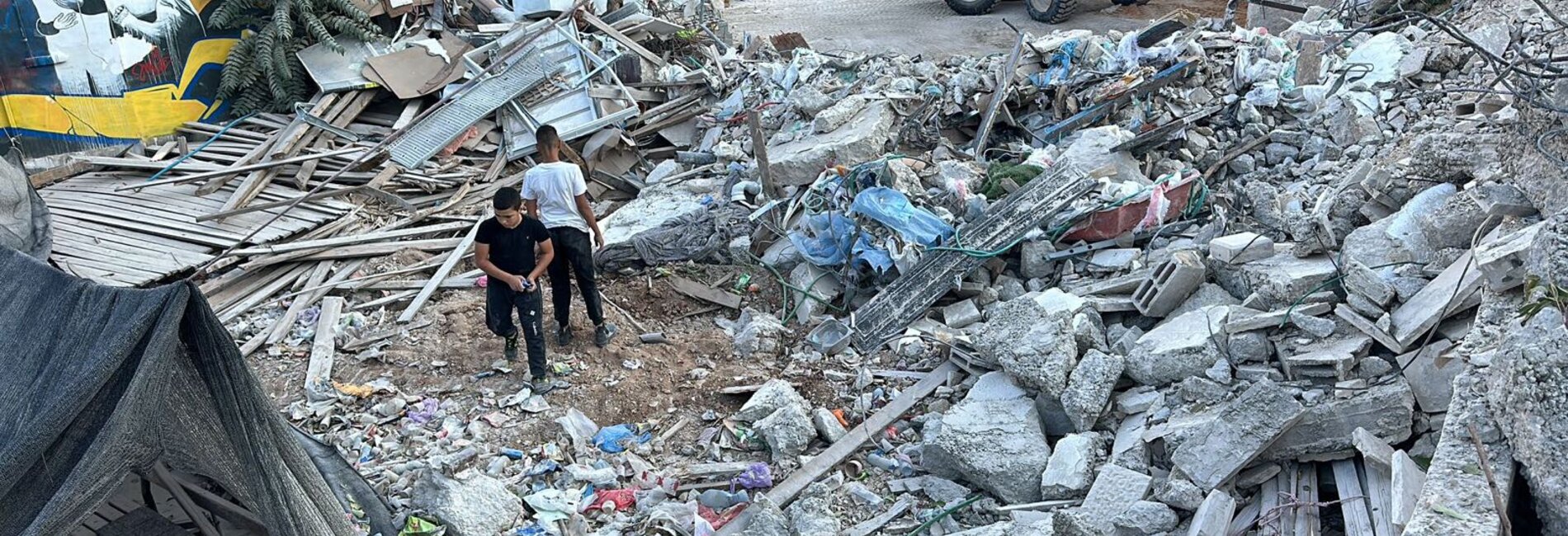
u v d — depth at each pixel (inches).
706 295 297.4
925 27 631.2
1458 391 164.2
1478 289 195.8
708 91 442.0
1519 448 143.3
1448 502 139.2
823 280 295.4
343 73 430.3
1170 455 198.7
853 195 307.6
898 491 215.3
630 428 242.5
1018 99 367.9
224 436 190.1
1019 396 226.2
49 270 185.0
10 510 162.4
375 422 247.9
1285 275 224.5
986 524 203.0
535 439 239.1
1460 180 248.8
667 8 543.2
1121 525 183.5
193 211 362.9
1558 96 209.8
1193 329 224.2
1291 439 187.0
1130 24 598.5
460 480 223.3
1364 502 174.1
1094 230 285.6
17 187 330.6
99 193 379.9
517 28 454.0
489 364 267.9
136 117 420.5
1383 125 329.1
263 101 440.5
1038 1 621.9
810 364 265.3
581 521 209.0
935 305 280.7
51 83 399.2
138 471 191.8
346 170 386.0
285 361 279.1
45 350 173.0
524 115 408.2
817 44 600.1
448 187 383.6
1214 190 327.3
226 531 223.0
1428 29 389.4
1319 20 443.5
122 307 171.2
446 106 414.3
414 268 321.4
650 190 371.9
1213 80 362.9
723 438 236.4
